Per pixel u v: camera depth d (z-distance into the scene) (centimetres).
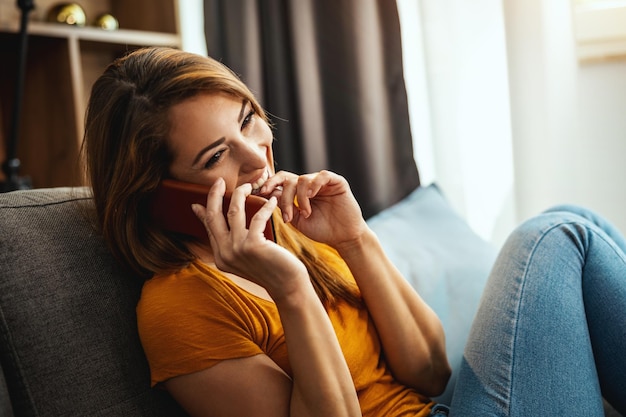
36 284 100
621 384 121
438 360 125
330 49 210
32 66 213
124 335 105
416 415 114
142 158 100
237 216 93
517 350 111
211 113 98
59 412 97
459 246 162
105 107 102
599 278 121
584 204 202
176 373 97
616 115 196
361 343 116
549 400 108
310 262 119
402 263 153
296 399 95
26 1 180
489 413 108
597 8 193
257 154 100
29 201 109
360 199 212
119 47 227
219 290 101
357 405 97
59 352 99
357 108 208
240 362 97
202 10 238
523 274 119
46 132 213
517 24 191
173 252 105
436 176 210
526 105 192
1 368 95
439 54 204
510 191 202
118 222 104
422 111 217
